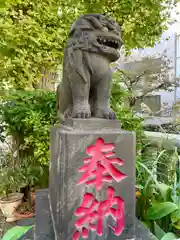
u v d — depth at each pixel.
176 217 1.18
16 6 2.10
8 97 1.99
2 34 1.88
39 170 2.10
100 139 0.86
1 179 2.02
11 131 2.15
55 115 1.96
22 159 2.21
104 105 1.01
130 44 2.59
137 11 2.41
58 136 0.90
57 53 2.20
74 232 0.84
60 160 0.85
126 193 0.90
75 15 2.21
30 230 1.09
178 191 1.38
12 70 2.06
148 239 0.93
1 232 1.82
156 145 2.09
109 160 0.88
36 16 2.15
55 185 0.95
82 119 0.90
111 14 2.39
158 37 2.76
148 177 1.49
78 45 0.95
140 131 2.17
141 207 1.37
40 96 2.05
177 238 1.02
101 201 0.87
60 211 0.85
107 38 0.96
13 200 2.00
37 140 1.91
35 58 2.13
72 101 1.08
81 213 0.85
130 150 0.90
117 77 2.20
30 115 1.92
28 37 1.99
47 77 2.43
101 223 0.88
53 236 0.96
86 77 0.96
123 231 0.90
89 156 0.85
